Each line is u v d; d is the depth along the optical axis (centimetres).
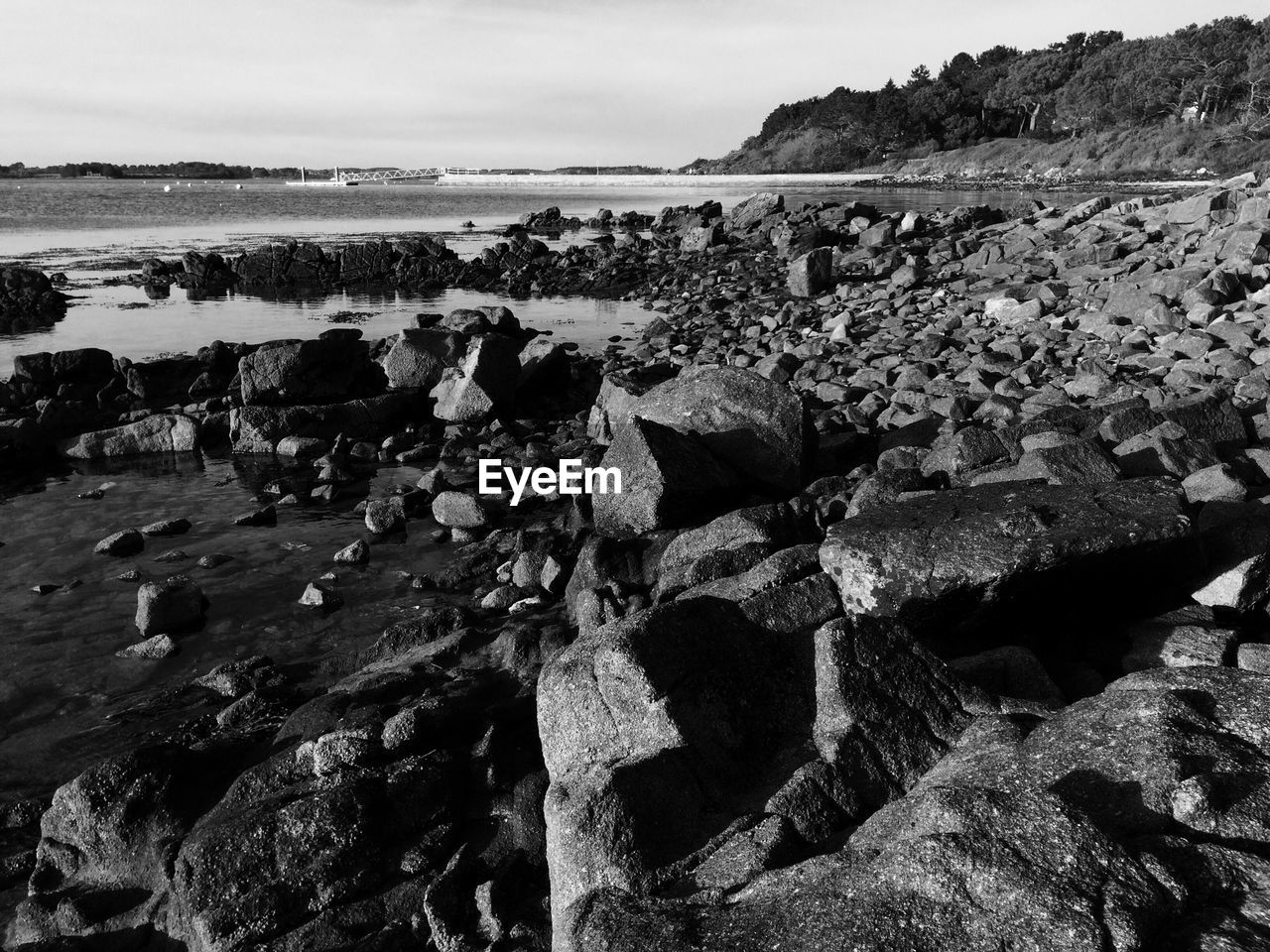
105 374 2009
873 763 526
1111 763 448
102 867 613
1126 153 10369
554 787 538
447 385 1816
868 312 2406
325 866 563
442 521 1257
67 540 1236
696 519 1084
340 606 1030
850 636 569
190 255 4169
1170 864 378
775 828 470
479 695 721
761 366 1877
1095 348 1691
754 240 4547
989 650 675
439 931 536
